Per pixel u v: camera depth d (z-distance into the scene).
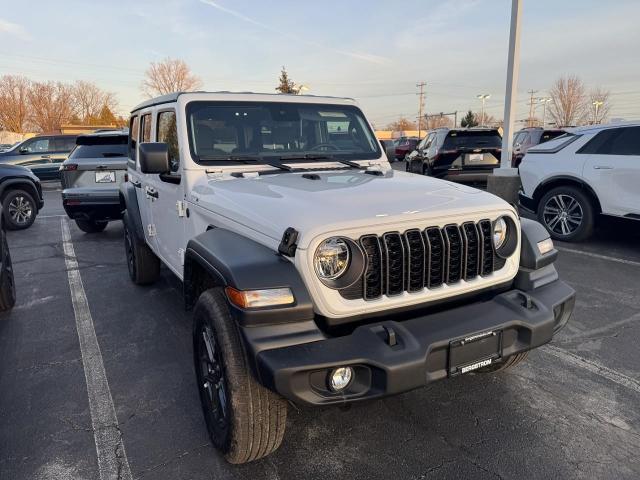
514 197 9.15
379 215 2.21
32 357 3.71
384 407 2.94
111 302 4.89
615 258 6.05
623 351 3.59
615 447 2.54
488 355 2.29
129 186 5.19
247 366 2.17
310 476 2.38
